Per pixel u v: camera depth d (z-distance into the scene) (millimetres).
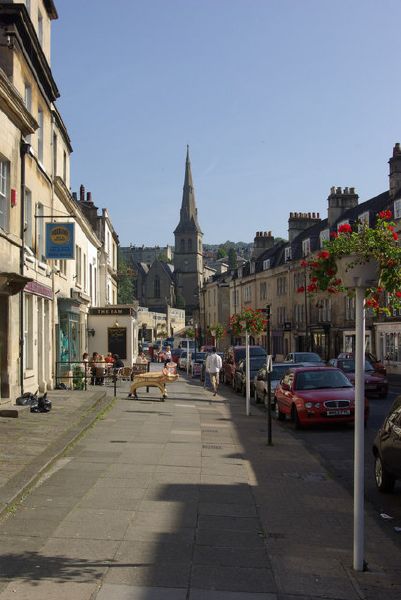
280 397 17469
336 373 17406
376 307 7363
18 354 16812
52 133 22562
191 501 8438
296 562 6293
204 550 6508
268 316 13695
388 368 43219
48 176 21500
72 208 27156
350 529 7578
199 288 97500
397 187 46500
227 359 33656
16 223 16703
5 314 15867
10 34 16625
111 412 18000
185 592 5398
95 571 5789
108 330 35375
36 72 19547
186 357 50875
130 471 10086
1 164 15852
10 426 13562
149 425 15594
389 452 9055
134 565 5980
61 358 24469
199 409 20016
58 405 17766
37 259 19797
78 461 10727
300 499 8914
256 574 5906
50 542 6551
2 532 6840
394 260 6488
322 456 12500
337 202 54906
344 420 15750
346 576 5969
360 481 6152
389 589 5691
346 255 6488
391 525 7812
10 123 16047
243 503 8508
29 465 9672
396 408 9406
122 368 31172
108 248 48469
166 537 6863
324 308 53719
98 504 8078
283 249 65688
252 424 16844
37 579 5547
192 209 155375
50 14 22719
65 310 24547
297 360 31094
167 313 118500
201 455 11781
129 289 114812
